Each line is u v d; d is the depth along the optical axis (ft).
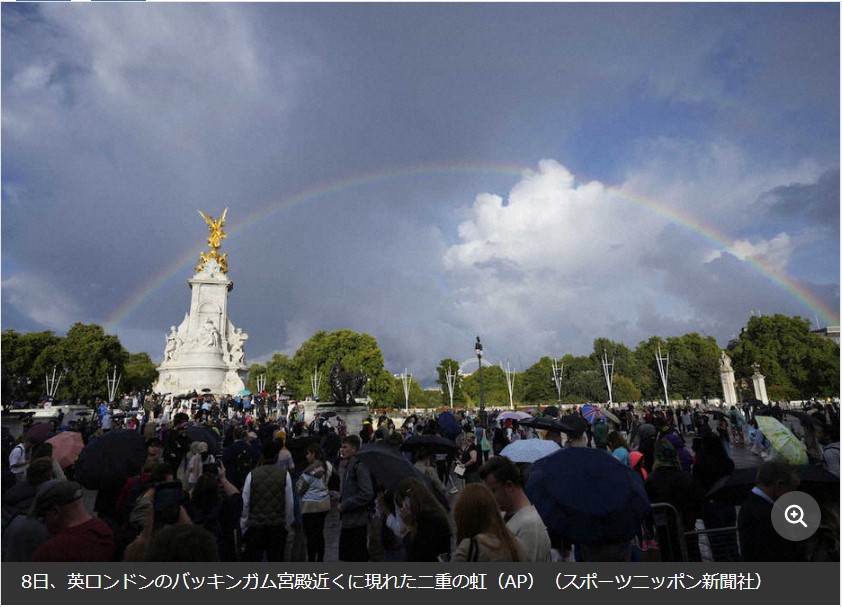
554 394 342.64
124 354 266.57
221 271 262.47
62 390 235.20
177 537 12.09
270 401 164.45
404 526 20.95
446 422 54.13
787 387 240.32
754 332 264.31
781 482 15.30
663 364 316.40
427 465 28.66
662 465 23.89
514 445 28.22
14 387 134.92
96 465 24.07
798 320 253.85
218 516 23.93
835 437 35.19
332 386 104.47
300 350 319.47
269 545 23.79
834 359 239.71
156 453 29.01
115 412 127.75
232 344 249.96
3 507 19.83
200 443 31.14
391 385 302.25
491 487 15.53
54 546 14.99
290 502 24.49
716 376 300.81
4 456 36.11
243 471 29.45
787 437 22.85
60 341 246.27
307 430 65.67
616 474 16.22
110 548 15.93
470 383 412.98
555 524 15.65
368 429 60.70
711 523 26.40
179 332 243.81
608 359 333.21
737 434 90.79
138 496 23.47
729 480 19.69
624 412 113.19
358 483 24.00
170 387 211.61
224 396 168.35
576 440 32.12
